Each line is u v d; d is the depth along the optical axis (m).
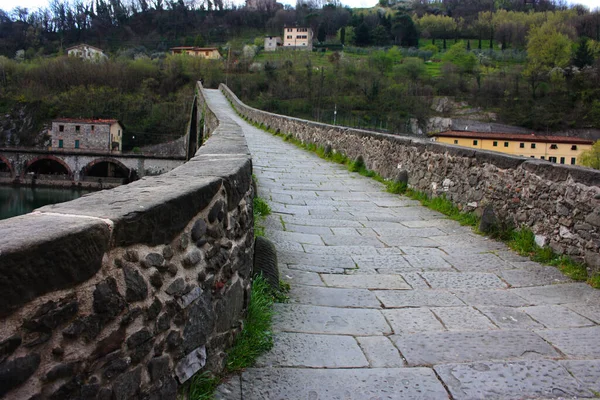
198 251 2.42
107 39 129.00
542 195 5.70
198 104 37.41
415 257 5.54
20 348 1.37
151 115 80.56
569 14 115.88
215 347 2.70
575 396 2.81
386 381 2.92
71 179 56.06
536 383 2.94
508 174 6.39
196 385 2.43
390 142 10.41
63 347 1.51
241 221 3.14
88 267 1.59
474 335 3.58
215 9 144.00
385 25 131.12
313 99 78.56
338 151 13.84
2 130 79.62
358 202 8.60
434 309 4.07
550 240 5.50
